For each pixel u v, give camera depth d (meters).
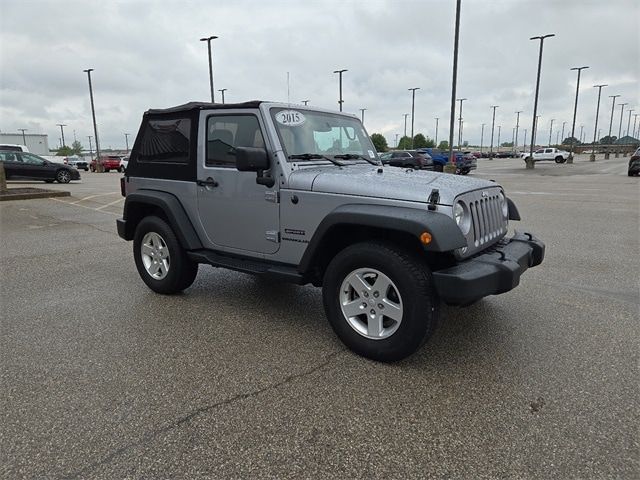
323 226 3.43
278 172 3.76
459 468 2.28
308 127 4.13
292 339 3.80
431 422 2.65
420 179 3.54
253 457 2.37
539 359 3.41
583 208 11.69
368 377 3.16
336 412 2.76
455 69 21.16
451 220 3.01
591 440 2.48
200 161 4.33
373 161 4.63
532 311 4.39
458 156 30.03
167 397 2.93
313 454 2.39
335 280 3.47
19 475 2.25
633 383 3.06
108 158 41.22
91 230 9.10
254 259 4.14
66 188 19.67
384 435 2.54
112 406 2.83
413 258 3.16
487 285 3.00
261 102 3.86
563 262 6.20
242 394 2.96
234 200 4.11
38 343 3.74
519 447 2.43
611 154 87.25
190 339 3.81
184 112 4.46
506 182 21.36
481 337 3.80
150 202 4.74
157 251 4.90
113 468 2.30
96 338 3.83
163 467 2.30
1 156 21.02
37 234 8.67
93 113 40.16
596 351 3.53
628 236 7.96
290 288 5.21
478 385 3.04
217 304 4.66
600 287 5.11
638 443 2.45
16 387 3.06
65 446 2.47
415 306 3.09
